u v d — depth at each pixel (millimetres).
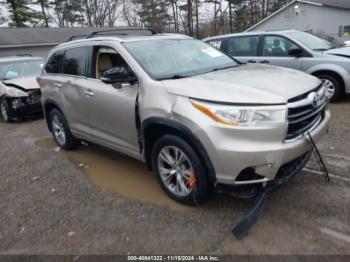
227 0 41875
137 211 3580
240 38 8203
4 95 8336
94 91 4316
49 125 5992
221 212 3406
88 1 44406
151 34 5070
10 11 36625
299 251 2783
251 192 3115
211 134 2955
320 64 7164
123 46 4035
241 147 2881
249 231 3080
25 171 5051
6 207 3959
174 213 3471
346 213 3221
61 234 3301
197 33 42531
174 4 43219
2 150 6246
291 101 2984
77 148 5777
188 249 2928
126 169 4738
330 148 4805
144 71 3676
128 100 3773
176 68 3924
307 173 4062
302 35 7930
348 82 7012
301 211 3309
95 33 5129
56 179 4625
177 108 3188
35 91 8383
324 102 3535
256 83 3271
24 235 3342
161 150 3602
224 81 3377
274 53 7703
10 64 9617
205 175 3250
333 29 26938
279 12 29766
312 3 27234
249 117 2865
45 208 3842
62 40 28969
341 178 3881
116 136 4250
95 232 3281
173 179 3691
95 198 3959
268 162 2904
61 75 5160
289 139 3020
